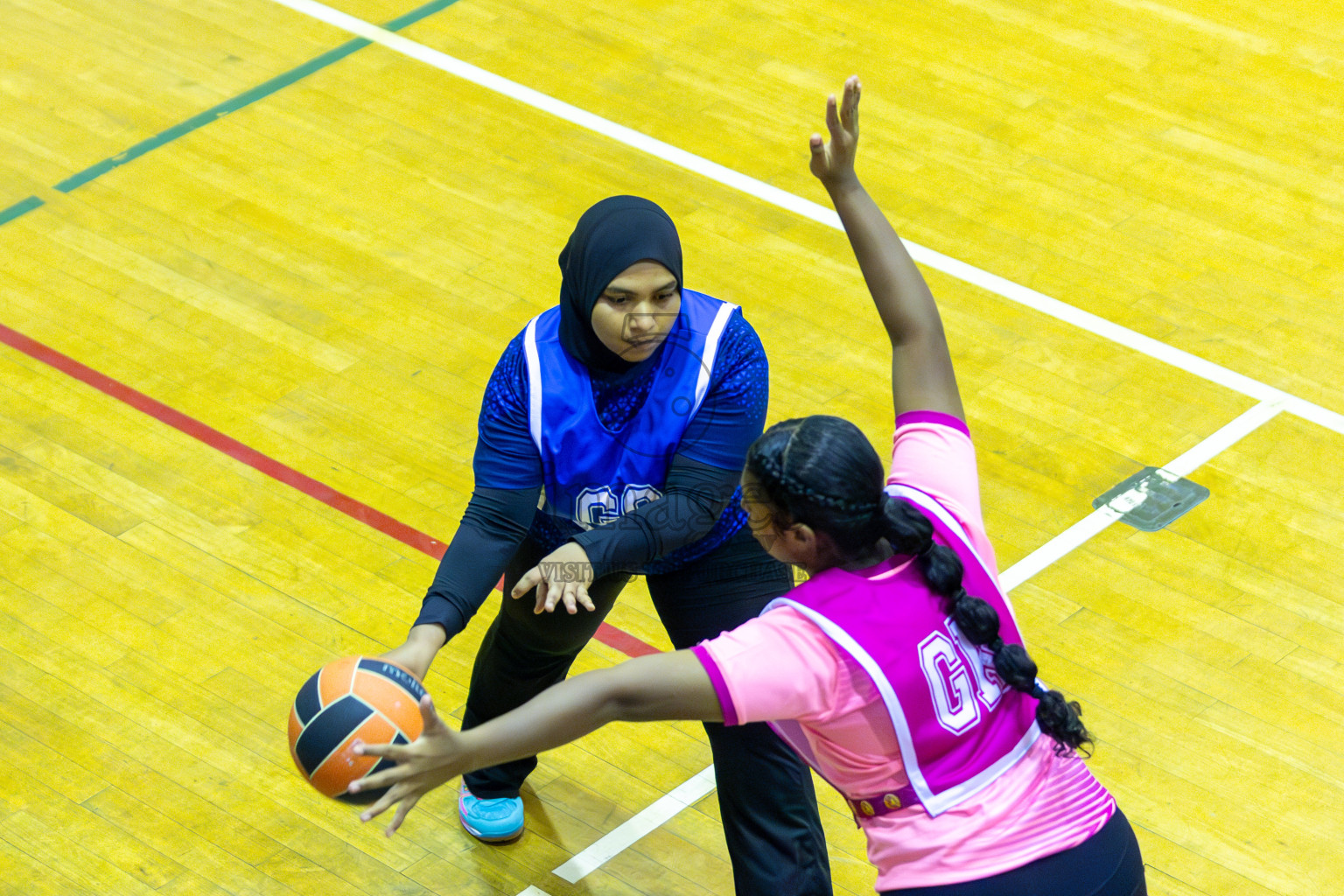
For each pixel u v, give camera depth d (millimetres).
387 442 11133
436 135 14625
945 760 5223
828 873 7020
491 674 7660
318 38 16188
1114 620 9758
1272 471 11031
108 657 9328
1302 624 9758
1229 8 17109
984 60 16031
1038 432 11336
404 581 9992
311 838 8312
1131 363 12039
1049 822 5258
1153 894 8031
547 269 12914
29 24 16359
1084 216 13719
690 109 15125
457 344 12070
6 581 9828
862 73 15773
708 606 6961
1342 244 13469
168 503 10508
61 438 11023
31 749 8711
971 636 5262
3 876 7973
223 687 9164
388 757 4633
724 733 6812
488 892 8078
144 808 8406
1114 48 16297
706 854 8359
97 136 14500
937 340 6043
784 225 13516
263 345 11992
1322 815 8492
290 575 9992
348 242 13148
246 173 14000
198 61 15742
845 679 5109
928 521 5266
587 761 8922
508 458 6566
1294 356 12148
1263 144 14781
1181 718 9062
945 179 14148
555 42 16188
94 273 12719
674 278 6195
